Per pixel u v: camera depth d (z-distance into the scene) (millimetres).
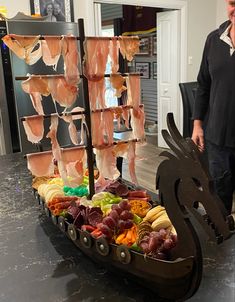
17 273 928
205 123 2145
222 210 673
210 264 937
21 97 3070
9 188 1593
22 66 2996
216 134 1951
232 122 1880
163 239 799
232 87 1844
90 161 1172
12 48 1030
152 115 6695
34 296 830
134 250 807
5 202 1431
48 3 3537
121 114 1196
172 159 744
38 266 959
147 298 813
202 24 5020
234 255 979
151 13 5711
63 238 1118
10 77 3055
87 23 3830
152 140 5738
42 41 1054
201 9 4945
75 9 3729
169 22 4879
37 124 1086
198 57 5105
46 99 2725
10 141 3203
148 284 821
